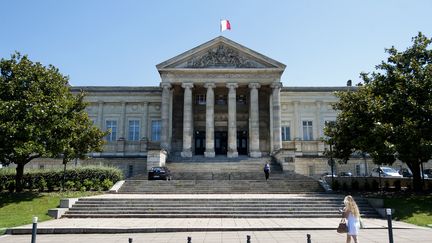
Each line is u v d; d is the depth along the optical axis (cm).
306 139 5722
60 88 3244
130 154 5509
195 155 5291
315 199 2616
